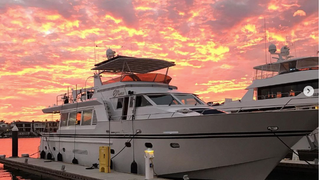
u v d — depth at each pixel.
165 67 15.30
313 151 17.09
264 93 22.77
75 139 15.21
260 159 9.98
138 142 11.99
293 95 20.86
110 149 12.72
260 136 9.76
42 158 18.48
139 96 12.80
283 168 15.61
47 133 18.06
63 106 16.50
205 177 10.94
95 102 14.05
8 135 101.75
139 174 11.85
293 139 9.49
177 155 11.01
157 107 12.03
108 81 15.02
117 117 13.34
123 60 13.84
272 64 23.69
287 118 9.41
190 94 13.27
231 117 9.94
